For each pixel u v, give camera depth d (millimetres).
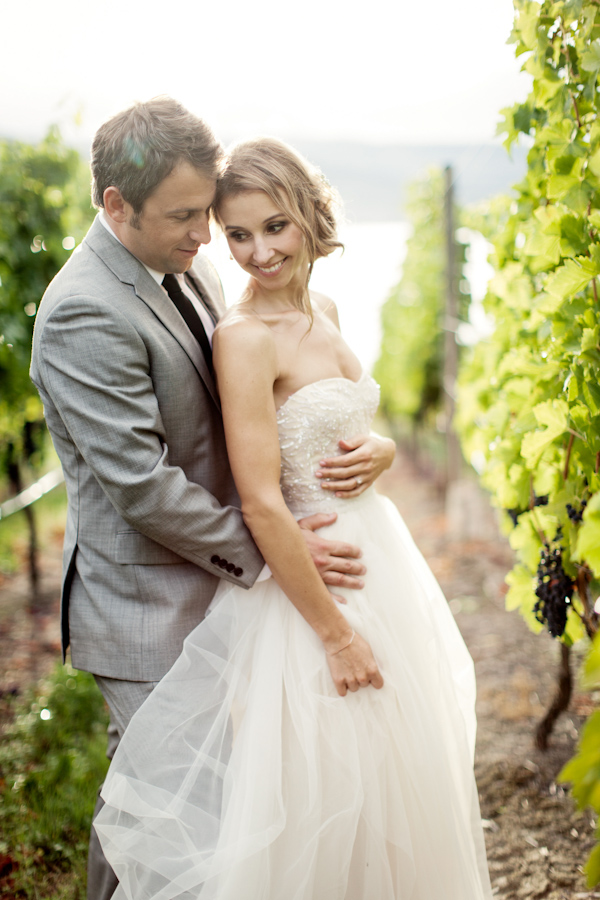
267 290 1849
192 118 1624
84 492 1791
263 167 1660
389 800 1679
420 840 1690
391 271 8844
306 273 1854
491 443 2836
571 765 1049
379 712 1717
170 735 1669
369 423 1990
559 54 1918
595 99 1792
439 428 7527
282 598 1786
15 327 4148
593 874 1066
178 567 1797
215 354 1736
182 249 1713
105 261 1699
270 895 1586
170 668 1735
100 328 1609
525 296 2430
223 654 1748
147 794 1635
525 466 2191
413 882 1659
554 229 1827
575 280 1688
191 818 1632
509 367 2479
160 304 1739
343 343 1980
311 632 1753
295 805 1637
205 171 1622
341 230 1926
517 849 2219
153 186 1585
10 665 3566
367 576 1830
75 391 1620
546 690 3113
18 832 2309
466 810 1824
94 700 2902
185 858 1595
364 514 1914
